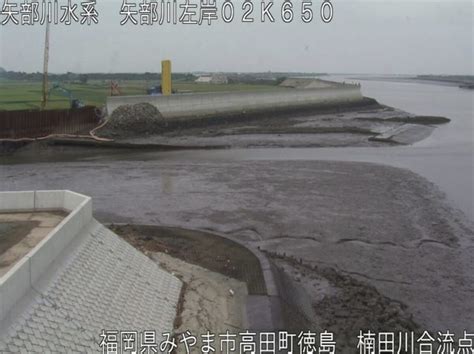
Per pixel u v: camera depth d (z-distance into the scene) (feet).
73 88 349.00
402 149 160.86
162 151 155.63
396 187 105.60
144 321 42.11
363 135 187.32
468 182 112.98
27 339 30.48
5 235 43.45
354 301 53.83
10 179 114.62
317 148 161.99
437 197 98.63
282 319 46.62
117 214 86.69
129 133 179.73
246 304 48.52
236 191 101.71
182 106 210.79
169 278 51.31
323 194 99.14
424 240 74.54
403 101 417.49
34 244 41.45
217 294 50.98
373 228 79.00
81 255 42.19
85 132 171.94
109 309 39.86
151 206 91.56
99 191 102.78
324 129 197.98
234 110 240.53
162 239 65.31
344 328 48.19
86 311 37.32
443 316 52.95
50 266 37.29
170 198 96.89
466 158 144.56
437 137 192.13
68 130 170.09
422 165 133.39
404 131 198.18
